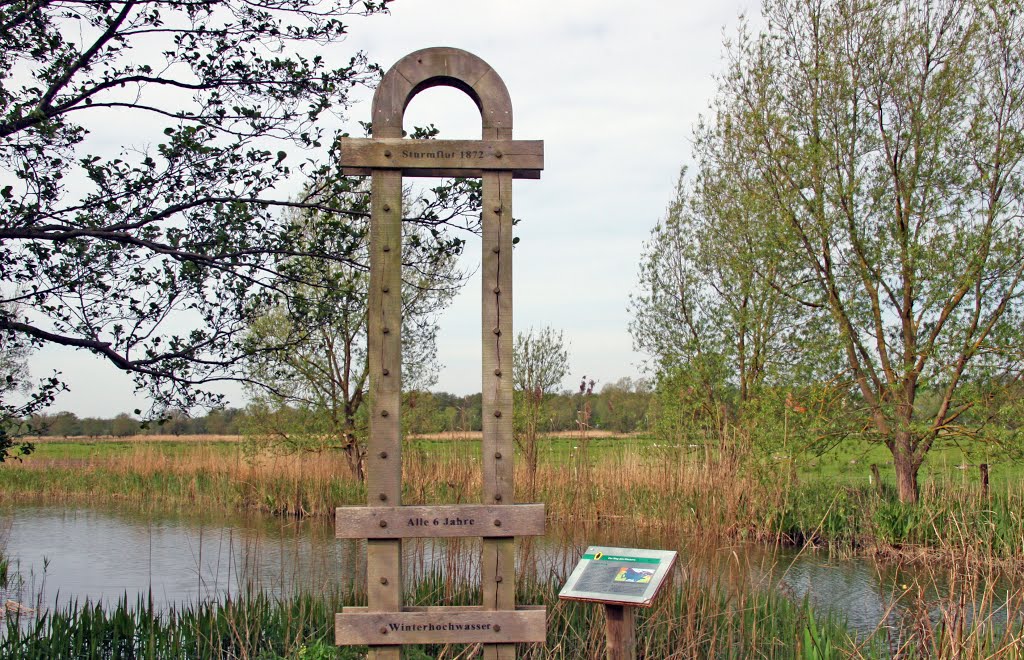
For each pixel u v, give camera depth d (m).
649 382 17.66
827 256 15.60
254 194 7.74
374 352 4.05
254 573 8.41
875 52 15.18
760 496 12.31
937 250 14.40
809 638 6.43
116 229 7.37
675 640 6.71
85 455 28.45
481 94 4.20
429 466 11.38
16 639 6.48
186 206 7.48
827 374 15.14
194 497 20.73
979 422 14.06
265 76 7.68
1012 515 11.28
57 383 7.70
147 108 7.55
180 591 10.47
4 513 19.23
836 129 15.52
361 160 4.11
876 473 14.96
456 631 3.96
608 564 4.99
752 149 16.28
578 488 10.28
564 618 6.71
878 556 12.20
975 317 14.45
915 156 14.76
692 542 8.23
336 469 19.89
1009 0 14.20
